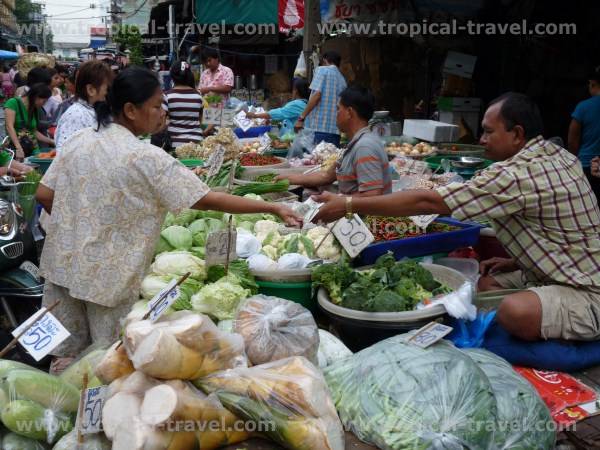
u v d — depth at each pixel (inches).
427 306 103.3
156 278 113.3
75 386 89.0
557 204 99.8
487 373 88.8
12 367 84.1
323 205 104.9
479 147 253.4
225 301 105.2
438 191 100.1
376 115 274.8
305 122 267.0
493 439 77.9
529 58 289.7
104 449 74.6
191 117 270.1
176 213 98.6
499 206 98.9
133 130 103.8
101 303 101.3
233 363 81.5
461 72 302.5
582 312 100.6
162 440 69.3
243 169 207.3
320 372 84.3
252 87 525.7
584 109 216.1
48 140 312.8
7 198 153.0
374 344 96.8
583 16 265.6
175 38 513.3
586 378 102.1
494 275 133.2
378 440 78.4
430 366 82.6
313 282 113.0
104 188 98.1
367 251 128.3
